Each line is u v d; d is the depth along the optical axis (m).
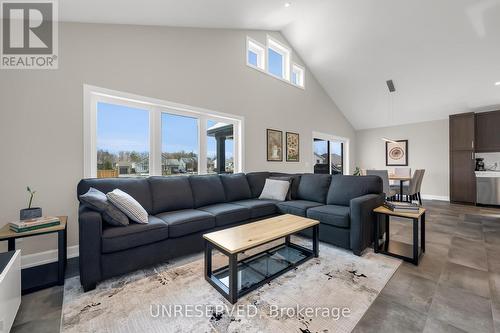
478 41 3.85
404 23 3.95
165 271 2.08
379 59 4.82
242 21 3.77
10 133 2.14
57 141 2.36
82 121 2.50
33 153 2.24
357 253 2.42
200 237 2.46
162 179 2.80
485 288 1.78
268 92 4.65
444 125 6.17
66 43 2.42
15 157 2.16
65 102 2.41
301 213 2.97
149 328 1.36
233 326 1.38
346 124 7.31
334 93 6.34
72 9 2.26
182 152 3.44
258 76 4.46
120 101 2.83
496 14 3.39
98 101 2.67
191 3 2.72
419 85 5.16
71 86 2.44
